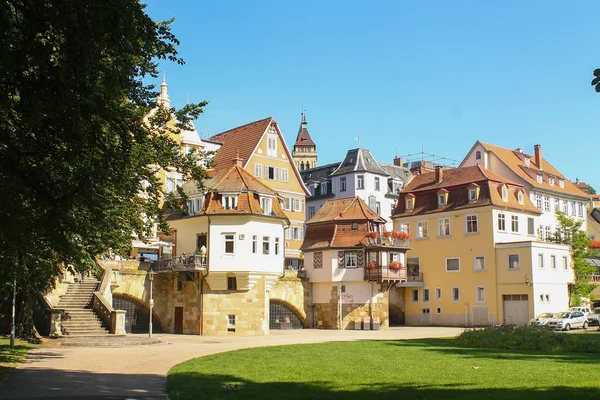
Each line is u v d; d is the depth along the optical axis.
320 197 78.25
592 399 12.70
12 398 14.45
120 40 13.68
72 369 20.44
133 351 27.36
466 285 57.56
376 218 53.50
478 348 27.56
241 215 42.50
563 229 61.62
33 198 14.84
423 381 16.39
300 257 56.25
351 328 51.31
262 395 14.34
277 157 63.38
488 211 56.69
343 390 14.95
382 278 50.50
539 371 18.09
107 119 15.26
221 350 28.03
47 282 28.86
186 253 44.75
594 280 67.44
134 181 22.34
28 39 12.73
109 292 40.00
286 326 52.28
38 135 14.97
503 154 71.44
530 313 53.03
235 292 42.56
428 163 87.44
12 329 27.09
